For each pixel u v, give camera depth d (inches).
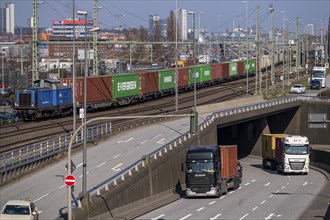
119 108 7568.9
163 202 4279.0
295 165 6107.3
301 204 4224.9
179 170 5036.9
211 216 3676.2
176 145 5007.4
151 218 3575.3
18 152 4510.3
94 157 4756.4
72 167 3078.2
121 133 5851.4
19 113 6328.7
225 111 6599.4
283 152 6166.3
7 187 3932.1
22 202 2947.8
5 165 4042.8
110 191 3563.0
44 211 3321.9
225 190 4726.9
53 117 6569.9
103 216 3430.1
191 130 4439.0
